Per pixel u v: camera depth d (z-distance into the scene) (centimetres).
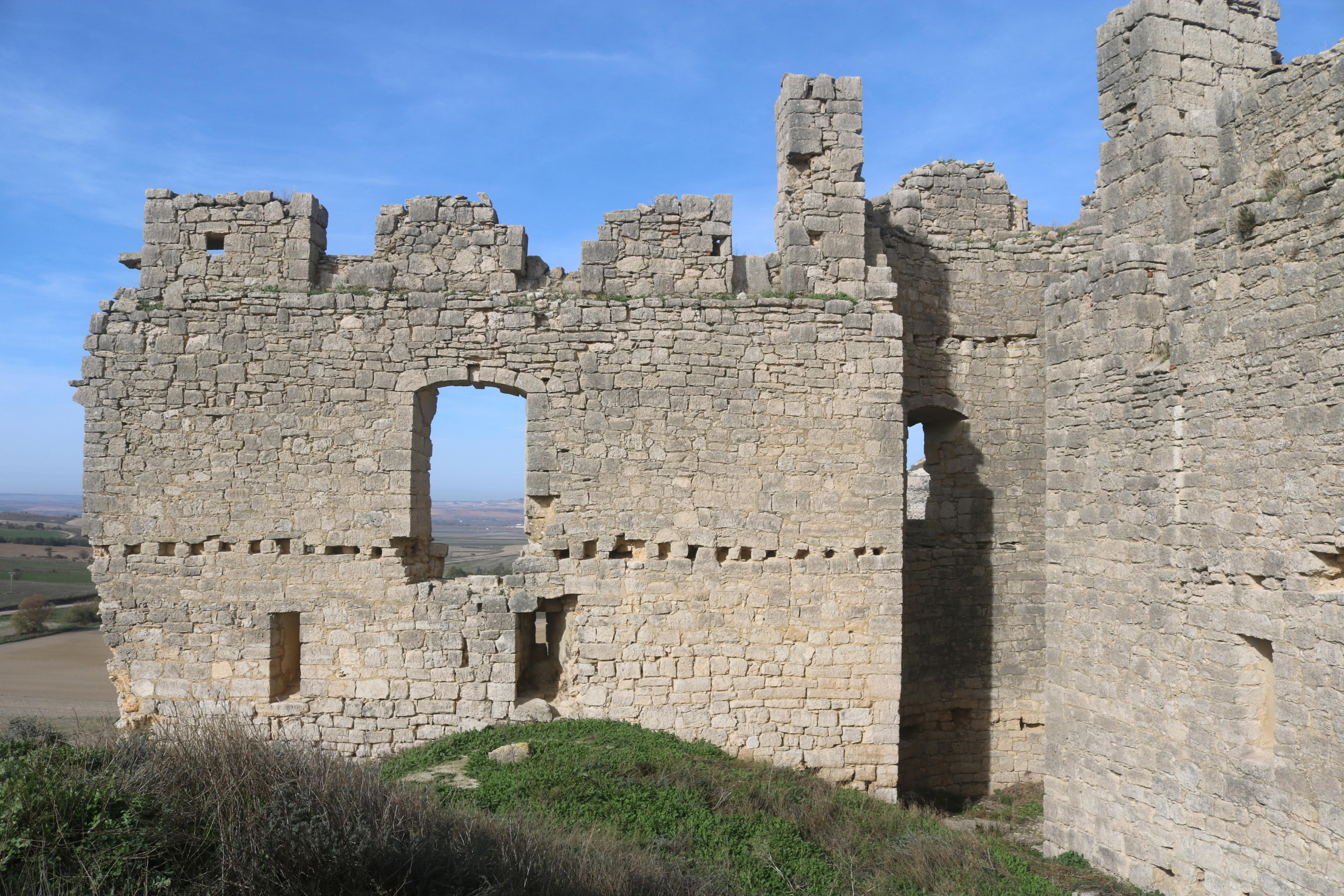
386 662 1430
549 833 984
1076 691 1281
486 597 1435
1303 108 989
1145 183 1228
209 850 769
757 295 1482
